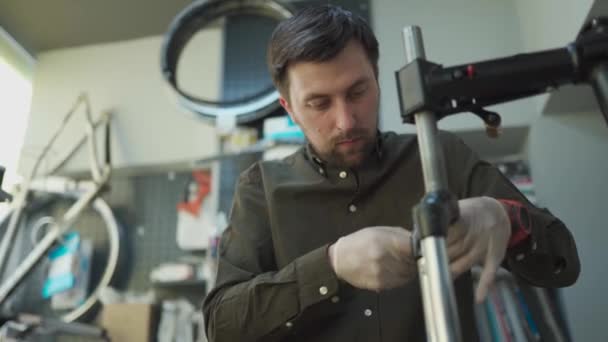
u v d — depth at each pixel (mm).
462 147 805
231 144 1848
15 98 2289
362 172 771
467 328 669
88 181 2193
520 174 1663
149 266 1983
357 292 698
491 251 423
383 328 673
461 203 451
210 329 636
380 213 759
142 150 2088
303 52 654
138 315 1736
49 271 2045
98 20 2213
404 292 694
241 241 760
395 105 1749
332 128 690
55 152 2186
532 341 1371
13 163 2209
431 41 1837
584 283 1425
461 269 408
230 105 1829
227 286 676
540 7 1530
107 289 1891
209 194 1958
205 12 1958
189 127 2084
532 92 387
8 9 2141
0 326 1498
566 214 1513
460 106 386
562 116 1608
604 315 1385
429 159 370
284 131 1685
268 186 808
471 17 1853
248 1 1933
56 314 2000
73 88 2295
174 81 1930
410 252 462
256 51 1976
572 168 1557
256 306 588
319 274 540
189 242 1893
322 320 684
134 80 2244
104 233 2104
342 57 658
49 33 2285
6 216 2037
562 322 1455
